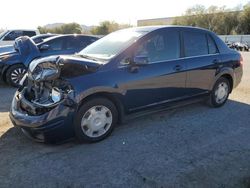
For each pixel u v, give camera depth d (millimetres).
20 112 4078
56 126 3799
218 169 3486
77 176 3357
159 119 5199
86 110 4023
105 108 4219
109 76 4148
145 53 4578
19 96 4309
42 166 3568
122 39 4730
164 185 3172
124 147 4082
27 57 8391
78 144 4160
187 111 5668
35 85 4160
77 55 4809
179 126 4883
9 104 6367
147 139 4355
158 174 3387
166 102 4922
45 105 3828
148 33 4695
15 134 4523
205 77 5473
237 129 4785
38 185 3186
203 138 4406
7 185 3180
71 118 3887
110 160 3713
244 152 3938
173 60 4934
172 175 3361
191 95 5324
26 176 3352
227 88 6059
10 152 3922
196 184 3182
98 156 3818
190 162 3660
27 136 4203
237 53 6223
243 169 3482
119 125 4785
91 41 9438
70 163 3639
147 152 3936
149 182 3230
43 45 8617
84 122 4055
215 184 3178
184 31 5219
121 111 4402
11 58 8273
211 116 5406
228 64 5902
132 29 5109
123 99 4336
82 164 3617
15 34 15219
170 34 4980
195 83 5309
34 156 3811
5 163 3631
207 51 5590
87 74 4016
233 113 5613
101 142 4238
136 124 4949
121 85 4250
